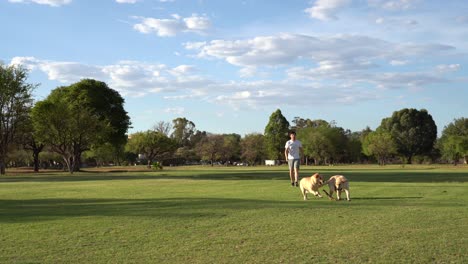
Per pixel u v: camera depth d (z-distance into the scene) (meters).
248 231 7.57
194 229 7.81
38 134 52.47
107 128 54.81
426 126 108.50
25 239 7.04
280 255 5.85
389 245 6.31
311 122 133.38
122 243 6.69
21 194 16.30
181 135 141.25
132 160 126.19
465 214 9.24
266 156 117.44
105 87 63.03
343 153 115.00
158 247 6.40
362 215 9.27
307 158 115.12
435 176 29.77
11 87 47.72
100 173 50.97
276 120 107.81
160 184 21.97
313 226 7.98
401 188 16.89
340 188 12.53
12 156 75.50
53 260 5.69
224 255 5.89
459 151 85.69
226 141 119.56
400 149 108.50
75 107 55.03
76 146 57.53
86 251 6.19
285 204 11.51
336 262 5.47
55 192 17.19
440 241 6.51
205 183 22.44
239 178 29.81
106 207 11.36
